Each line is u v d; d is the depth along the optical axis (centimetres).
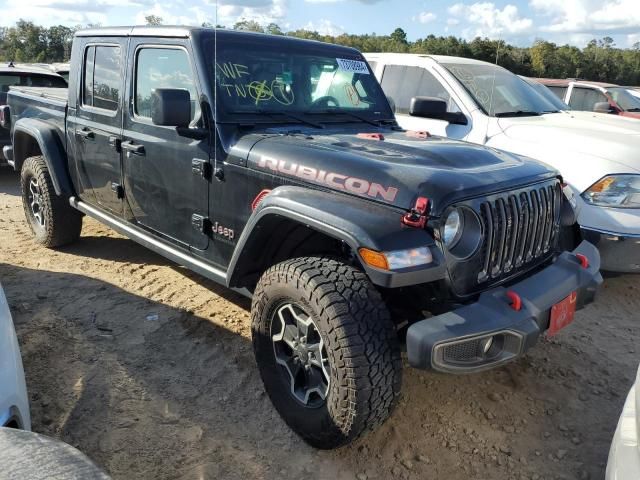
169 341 363
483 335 232
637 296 479
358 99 403
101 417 287
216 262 336
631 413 204
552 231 309
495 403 315
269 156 292
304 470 260
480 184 253
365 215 243
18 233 570
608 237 434
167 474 253
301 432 271
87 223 596
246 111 332
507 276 272
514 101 581
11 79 842
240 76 341
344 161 267
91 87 427
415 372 339
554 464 271
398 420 296
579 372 350
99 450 264
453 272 244
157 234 379
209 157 322
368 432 252
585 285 290
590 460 274
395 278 226
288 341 277
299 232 297
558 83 1068
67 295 421
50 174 472
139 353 347
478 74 591
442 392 322
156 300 418
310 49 386
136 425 283
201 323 386
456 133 553
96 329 373
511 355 244
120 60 390
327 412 253
